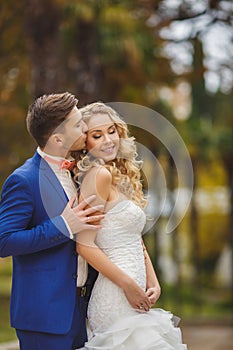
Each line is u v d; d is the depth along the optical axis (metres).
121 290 4.72
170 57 16.64
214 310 26.38
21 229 4.54
